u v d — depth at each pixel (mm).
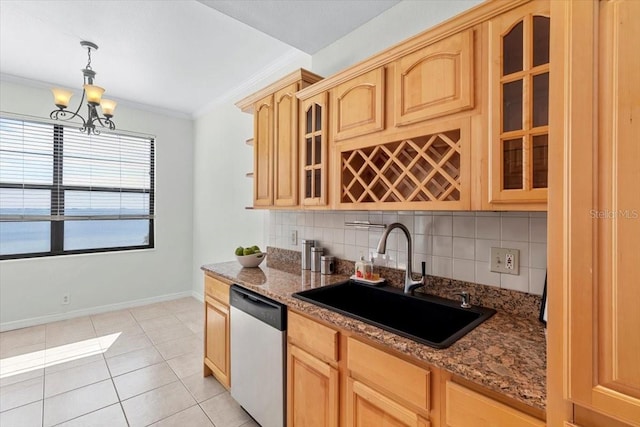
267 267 2270
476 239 1402
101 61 2619
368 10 1762
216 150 3623
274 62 2621
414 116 1251
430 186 1334
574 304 542
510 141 1034
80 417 1793
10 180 3014
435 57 1188
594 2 513
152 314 3488
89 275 3453
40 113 3119
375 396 1084
